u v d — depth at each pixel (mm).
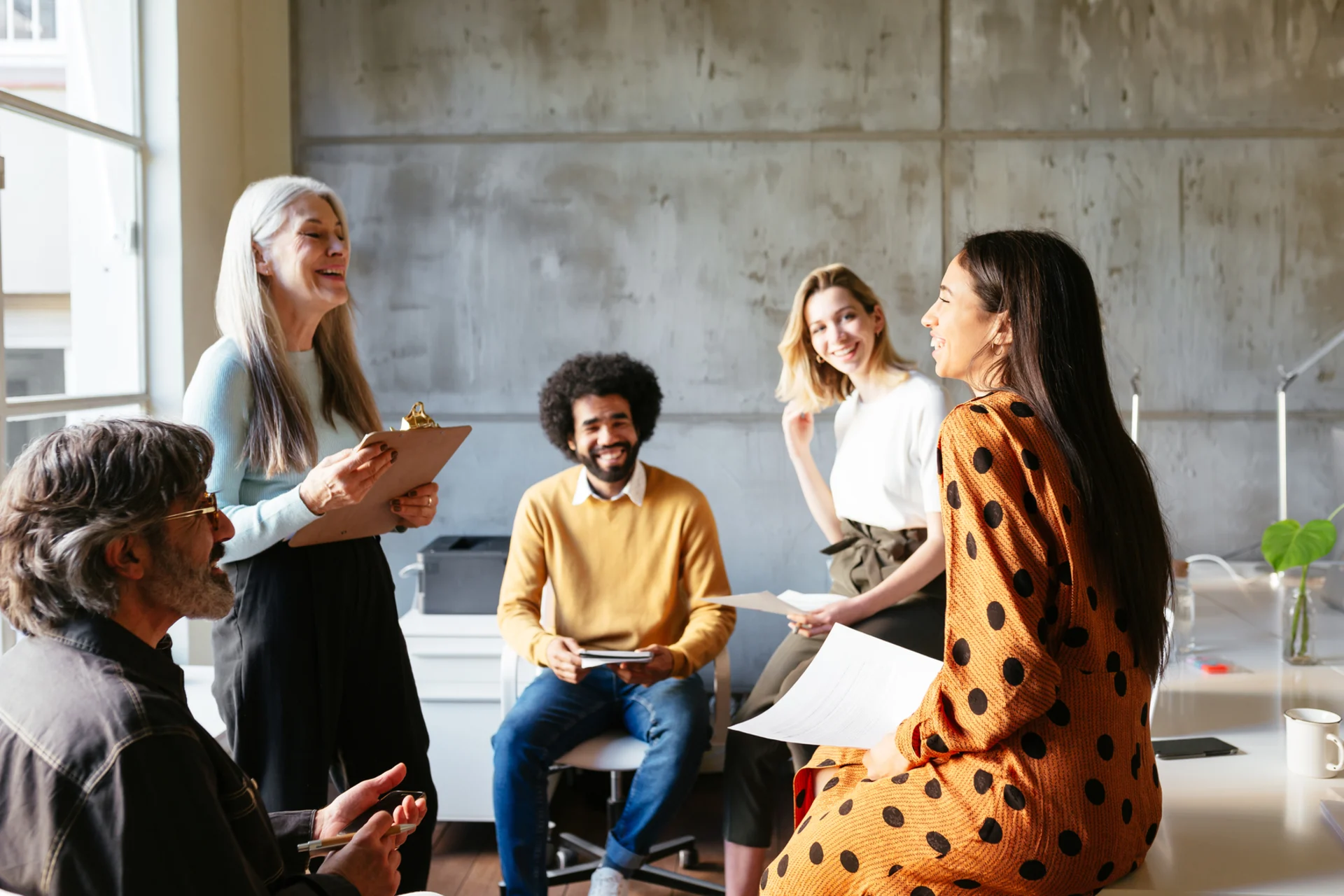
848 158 3408
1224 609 2865
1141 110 3377
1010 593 1294
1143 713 1426
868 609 2367
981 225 3414
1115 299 3426
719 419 3477
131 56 2891
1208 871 1430
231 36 3322
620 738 2514
